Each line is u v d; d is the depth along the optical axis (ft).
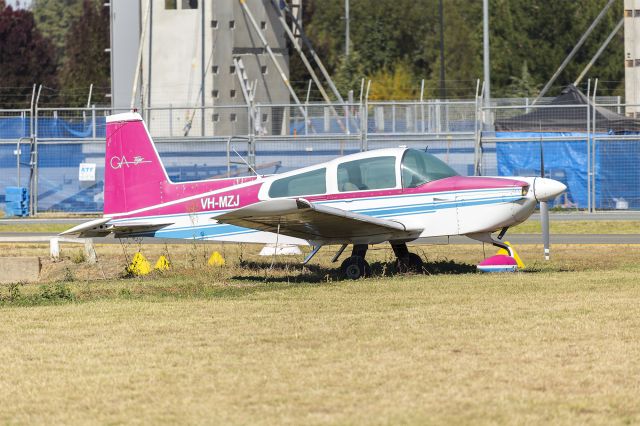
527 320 121.80
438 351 104.63
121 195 199.31
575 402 84.12
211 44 432.66
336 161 182.60
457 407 83.46
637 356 100.42
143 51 436.35
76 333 120.67
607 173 327.26
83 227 195.21
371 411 82.79
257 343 111.34
